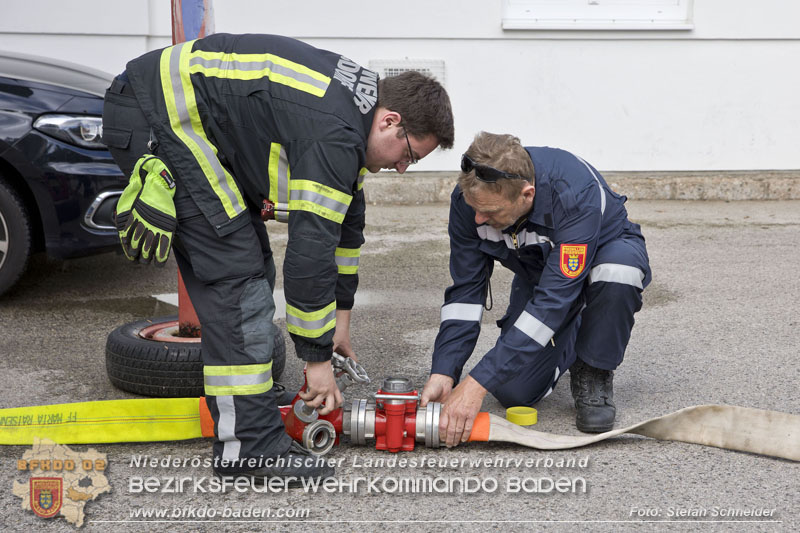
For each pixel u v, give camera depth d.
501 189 2.26
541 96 7.36
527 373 2.73
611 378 2.71
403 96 2.06
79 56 6.92
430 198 7.24
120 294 4.46
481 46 7.23
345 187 2.04
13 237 4.01
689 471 2.35
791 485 2.26
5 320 3.92
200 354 2.87
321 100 2.03
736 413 2.49
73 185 3.95
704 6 7.23
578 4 7.30
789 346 3.54
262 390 2.21
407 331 3.84
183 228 2.17
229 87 2.10
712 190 7.39
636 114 7.45
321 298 2.10
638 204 7.21
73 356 3.41
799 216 6.66
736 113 7.48
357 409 2.47
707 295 4.43
